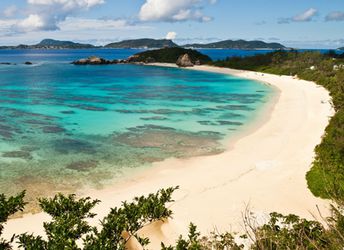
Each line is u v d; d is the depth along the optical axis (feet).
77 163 93.09
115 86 270.05
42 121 142.10
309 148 102.58
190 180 82.58
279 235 34.35
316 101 187.73
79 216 33.60
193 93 236.02
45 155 98.84
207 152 104.53
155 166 92.22
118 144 111.14
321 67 328.49
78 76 347.15
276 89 259.19
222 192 75.36
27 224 62.13
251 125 139.64
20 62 571.28
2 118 145.89
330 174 75.51
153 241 52.65
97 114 158.51
